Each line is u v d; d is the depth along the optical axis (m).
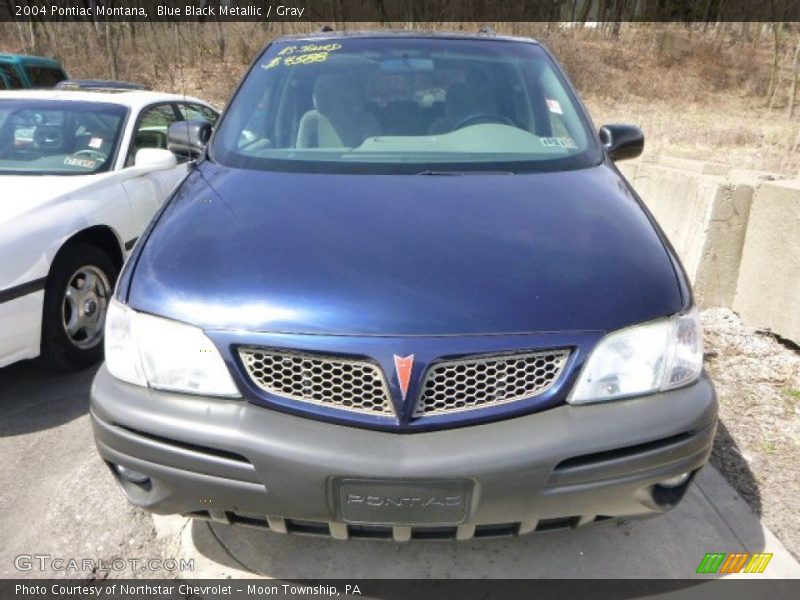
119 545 2.48
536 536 2.50
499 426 1.83
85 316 3.75
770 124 17.08
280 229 2.18
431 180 2.58
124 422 1.92
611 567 2.37
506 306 1.88
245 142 2.97
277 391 1.88
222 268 2.01
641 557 2.41
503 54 3.45
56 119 4.49
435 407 1.84
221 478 1.87
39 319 3.33
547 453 1.80
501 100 3.20
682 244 4.47
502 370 1.84
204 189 2.56
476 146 2.91
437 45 3.47
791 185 3.88
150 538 2.51
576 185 2.59
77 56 20.36
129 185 4.19
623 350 1.90
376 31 3.64
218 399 1.90
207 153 3.03
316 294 1.90
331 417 1.84
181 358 1.91
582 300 1.92
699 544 2.47
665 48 26.14
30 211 3.40
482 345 1.82
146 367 1.95
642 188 5.06
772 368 3.71
